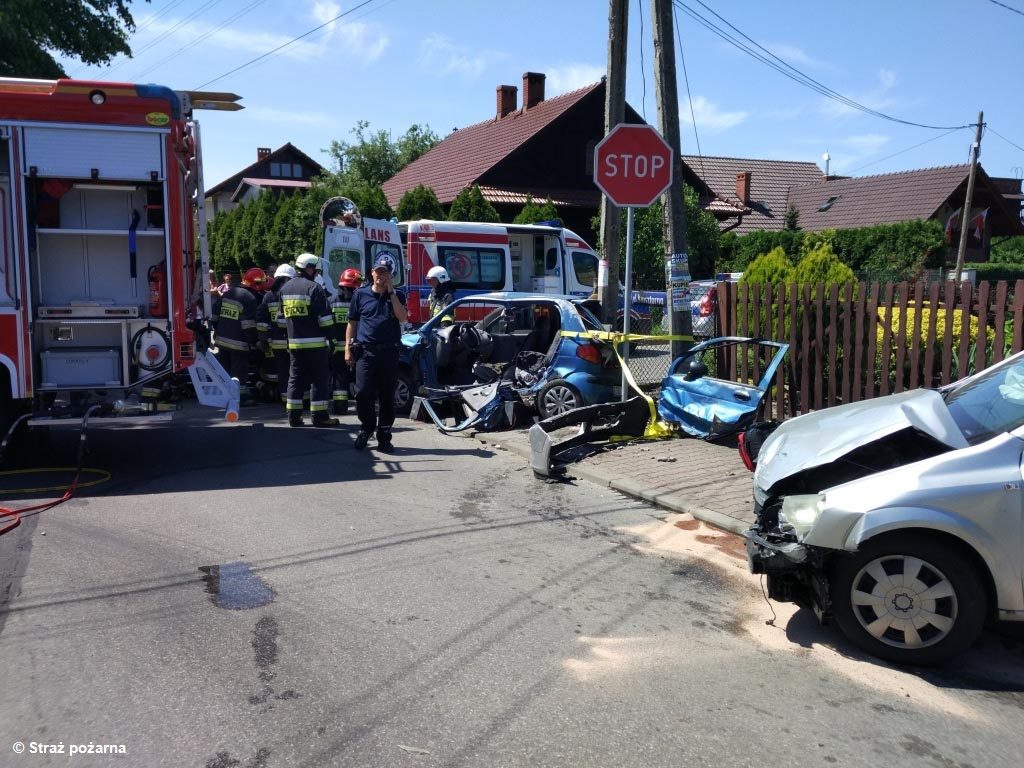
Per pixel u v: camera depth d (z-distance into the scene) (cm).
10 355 684
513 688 376
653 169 812
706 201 3066
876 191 3806
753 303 927
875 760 325
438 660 401
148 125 697
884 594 399
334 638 422
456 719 349
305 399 1101
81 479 723
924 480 391
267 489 697
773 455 485
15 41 1537
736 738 339
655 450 814
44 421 703
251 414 1071
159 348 727
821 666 403
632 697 370
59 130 678
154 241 741
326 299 947
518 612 458
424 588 489
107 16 1736
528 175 2767
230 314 1111
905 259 2756
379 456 826
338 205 1352
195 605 459
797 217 3500
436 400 985
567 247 1694
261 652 406
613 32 942
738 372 951
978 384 477
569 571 522
